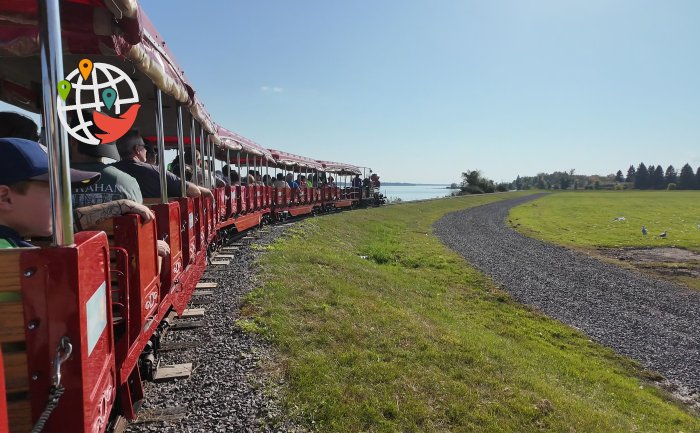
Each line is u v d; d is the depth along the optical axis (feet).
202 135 27.81
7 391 6.46
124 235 11.37
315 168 91.61
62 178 6.70
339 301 27.71
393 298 34.37
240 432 14.19
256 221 55.98
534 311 42.14
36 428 6.04
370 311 27.17
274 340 20.72
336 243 60.39
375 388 17.84
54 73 6.68
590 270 62.59
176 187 20.77
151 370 16.55
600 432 18.29
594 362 31.12
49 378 6.60
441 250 72.28
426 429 15.90
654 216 152.56
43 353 6.54
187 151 34.83
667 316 42.68
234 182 52.11
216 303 25.45
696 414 25.21
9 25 9.70
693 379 29.68
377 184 153.58
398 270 52.11
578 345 34.60
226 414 14.98
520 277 55.62
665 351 34.12
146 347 16.70
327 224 74.74
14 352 6.46
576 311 43.19
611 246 86.43
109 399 8.82
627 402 24.85
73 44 11.14
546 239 97.19
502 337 33.24
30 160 7.66
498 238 96.37
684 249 82.33
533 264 65.21
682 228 115.03
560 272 60.39
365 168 140.87
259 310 24.29
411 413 16.57
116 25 10.25
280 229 58.39
